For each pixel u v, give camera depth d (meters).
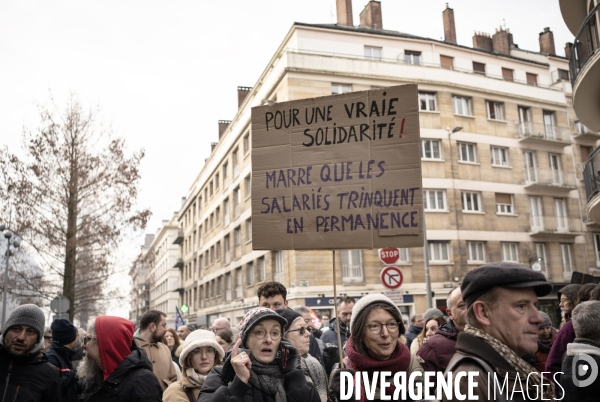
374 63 25.72
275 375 3.48
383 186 4.79
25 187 19.75
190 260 51.00
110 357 4.23
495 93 28.50
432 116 26.55
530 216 28.23
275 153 5.18
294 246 4.95
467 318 2.40
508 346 2.26
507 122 28.69
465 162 26.89
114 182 20.91
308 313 5.88
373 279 23.64
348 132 4.97
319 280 23.02
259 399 3.35
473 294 2.36
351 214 4.83
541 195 28.75
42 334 4.40
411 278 24.53
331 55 25.19
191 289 50.44
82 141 20.81
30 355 4.32
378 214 4.76
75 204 20.23
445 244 25.80
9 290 21.58
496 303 2.29
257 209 5.14
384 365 3.29
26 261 21.91
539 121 29.70
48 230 19.88
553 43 36.28
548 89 30.36
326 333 6.83
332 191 4.93
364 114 4.95
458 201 26.19
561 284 27.91
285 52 24.42
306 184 5.02
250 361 3.40
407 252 24.91
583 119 14.65
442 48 28.70
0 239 23.61
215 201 39.19
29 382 4.25
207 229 42.84
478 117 27.81
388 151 4.82
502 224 27.27
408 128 4.80
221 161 37.19
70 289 19.83
